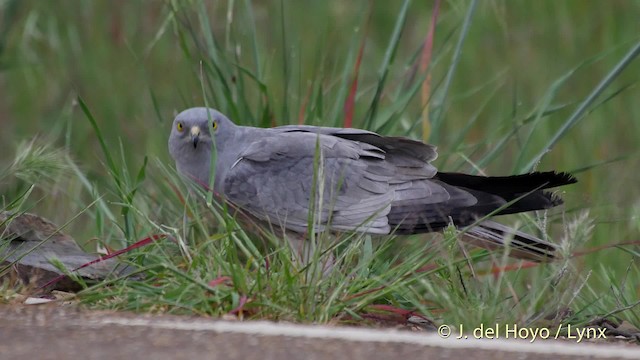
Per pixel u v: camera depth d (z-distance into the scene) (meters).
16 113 16.31
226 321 7.75
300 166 10.36
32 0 16.78
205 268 8.76
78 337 7.07
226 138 10.66
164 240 9.62
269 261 8.83
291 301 8.22
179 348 6.86
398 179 10.28
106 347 6.84
